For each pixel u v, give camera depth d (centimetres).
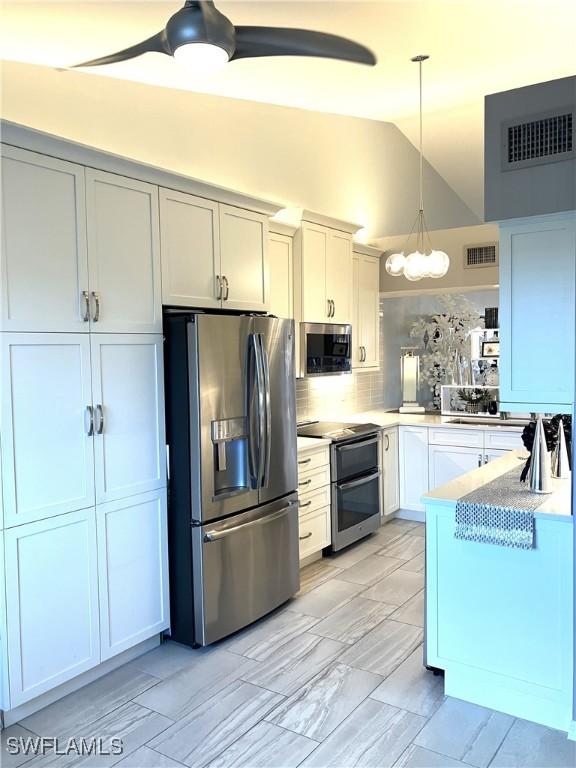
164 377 318
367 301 548
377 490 509
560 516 243
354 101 456
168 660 306
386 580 409
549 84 251
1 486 242
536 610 250
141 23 255
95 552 280
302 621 349
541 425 280
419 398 649
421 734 244
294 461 380
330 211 504
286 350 369
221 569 322
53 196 258
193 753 233
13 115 288
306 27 295
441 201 615
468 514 261
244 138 424
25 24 253
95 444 279
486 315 593
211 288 344
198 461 312
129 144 346
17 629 248
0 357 240
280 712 260
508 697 257
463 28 317
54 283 259
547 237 257
